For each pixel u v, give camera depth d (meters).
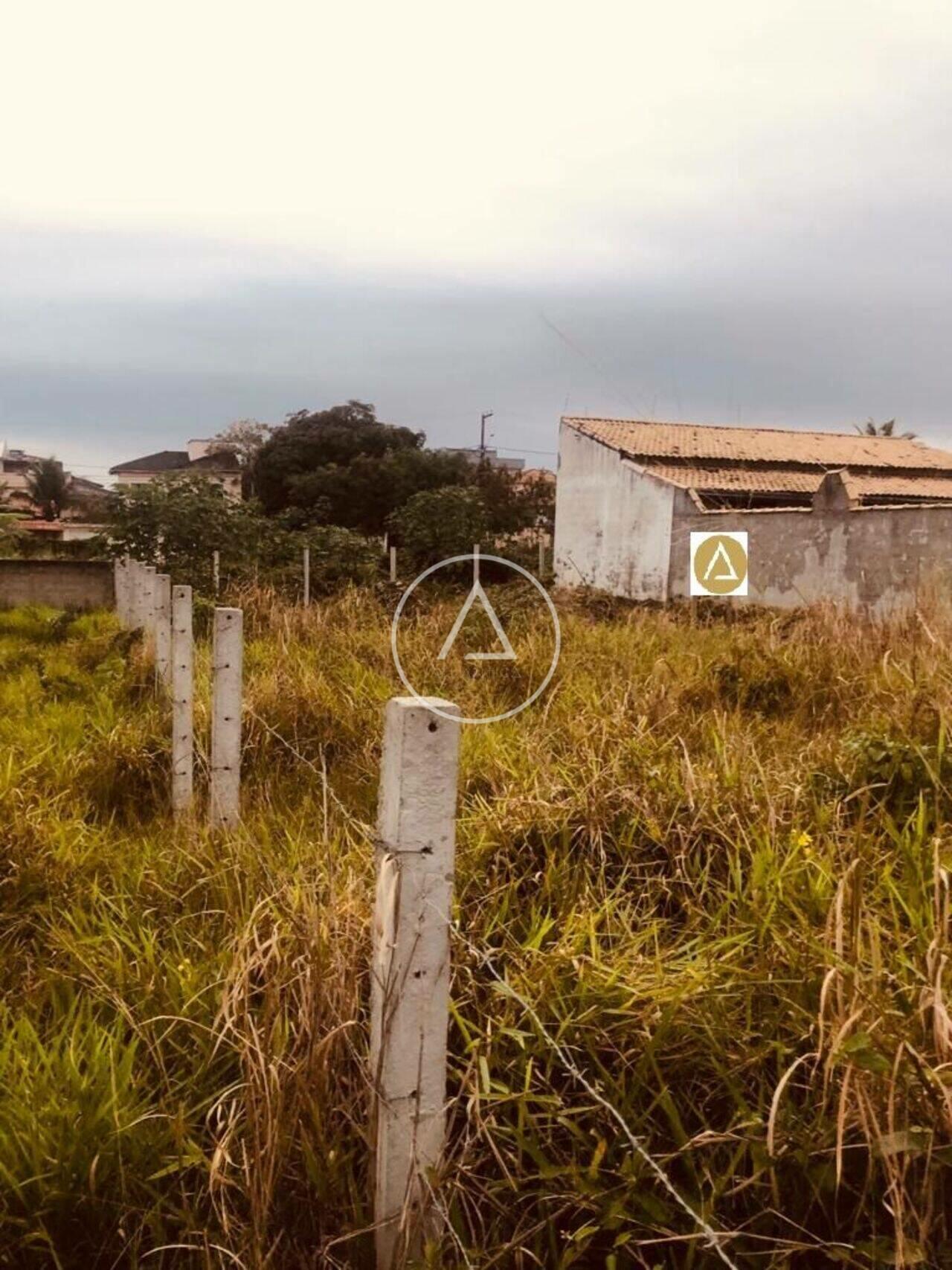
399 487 38.97
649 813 3.46
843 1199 2.06
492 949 2.64
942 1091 1.84
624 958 2.58
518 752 4.60
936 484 26.98
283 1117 2.12
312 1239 2.12
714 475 24.39
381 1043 1.91
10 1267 2.06
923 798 3.41
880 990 2.11
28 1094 2.33
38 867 3.77
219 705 4.53
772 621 7.80
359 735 5.96
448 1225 1.91
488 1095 2.13
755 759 3.89
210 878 3.60
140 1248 2.14
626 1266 2.02
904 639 6.22
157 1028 2.68
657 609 12.38
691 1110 2.28
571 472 27.33
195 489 16.09
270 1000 2.31
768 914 2.64
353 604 10.34
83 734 5.99
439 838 1.87
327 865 3.13
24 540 29.45
